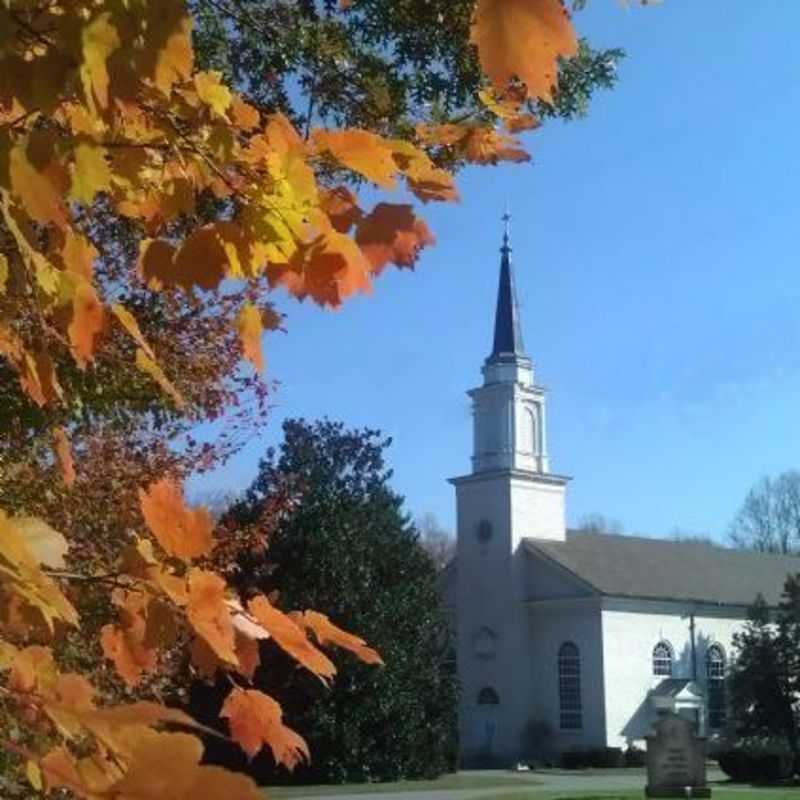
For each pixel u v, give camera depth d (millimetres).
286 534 30984
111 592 2006
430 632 33062
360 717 31047
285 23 5266
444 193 2129
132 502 6605
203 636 1877
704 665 53469
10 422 4770
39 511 5121
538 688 51531
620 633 50969
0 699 1624
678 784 28938
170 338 6773
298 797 27203
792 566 61938
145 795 1308
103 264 5324
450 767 36062
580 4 1777
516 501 53375
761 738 45031
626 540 57500
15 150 1599
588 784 36625
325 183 2211
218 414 8414
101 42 1495
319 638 2172
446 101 5473
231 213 2078
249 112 2027
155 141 1912
